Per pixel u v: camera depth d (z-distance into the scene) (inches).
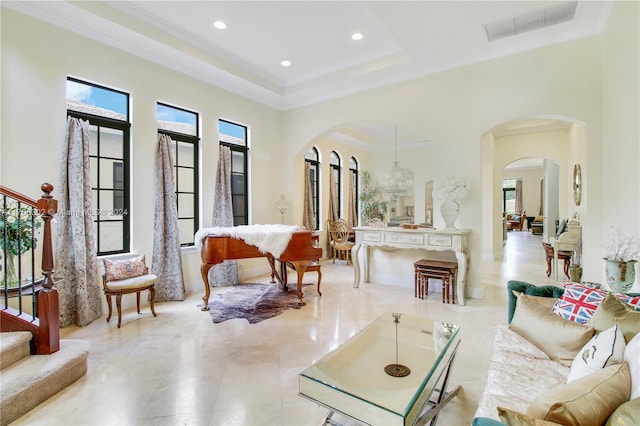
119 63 156.4
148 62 168.6
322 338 123.2
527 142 297.4
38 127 130.0
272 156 244.8
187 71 185.6
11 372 84.4
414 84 193.0
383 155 388.5
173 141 186.7
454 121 180.5
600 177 146.9
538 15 137.3
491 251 296.2
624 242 102.2
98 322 139.9
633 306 71.6
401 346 87.7
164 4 140.1
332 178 336.5
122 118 161.6
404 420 55.5
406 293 186.9
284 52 183.8
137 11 144.0
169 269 174.4
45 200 96.9
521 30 148.8
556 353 72.9
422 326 98.6
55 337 96.6
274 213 245.9
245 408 80.4
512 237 508.7
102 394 86.3
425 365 78.0
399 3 128.6
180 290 173.3
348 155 361.1
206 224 198.5
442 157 184.2
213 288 198.7
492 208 294.7
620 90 122.3
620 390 44.3
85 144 141.6
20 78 125.6
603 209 144.6
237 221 223.9
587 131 148.9
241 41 171.6
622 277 94.6
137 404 81.9
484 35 152.3
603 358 54.3
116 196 160.6
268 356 108.3
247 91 219.3
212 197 201.9
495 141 307.6
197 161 197.3
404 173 330.3
